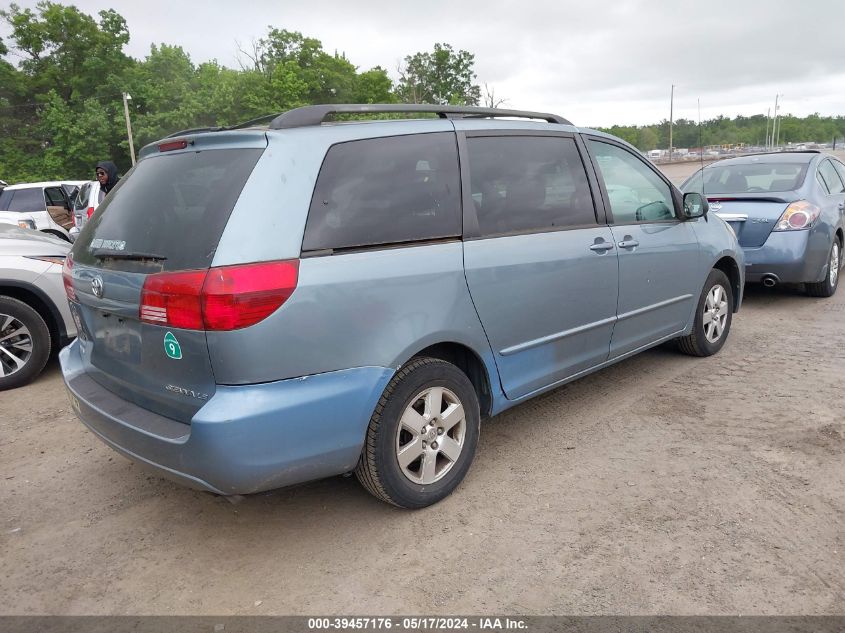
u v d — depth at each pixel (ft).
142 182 10.25
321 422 8.86
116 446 9.68
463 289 10.47
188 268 8.45
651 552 9.24
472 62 190.90
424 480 10.43
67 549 10.02
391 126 10.34
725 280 17.78
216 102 171.53
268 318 8.32
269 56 179.63
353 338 9.08
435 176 10.59
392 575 9.02
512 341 11.51
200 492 11.64
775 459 11.81
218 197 8.77
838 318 21.59
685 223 16.07
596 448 12.58
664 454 12.19
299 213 8.85
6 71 186.80
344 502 11.03
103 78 192.24
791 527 9.71
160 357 8.96
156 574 9.32
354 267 9.14
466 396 10.84
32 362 17.90
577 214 12.96
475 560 9.25
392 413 9.75
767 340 19.34
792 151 27.17
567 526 9.98
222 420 8.14
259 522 10.54
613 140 14.53
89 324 10.60
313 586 8.87
